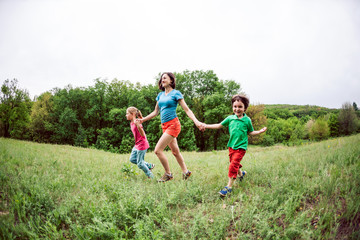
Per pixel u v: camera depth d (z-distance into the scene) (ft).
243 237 6.51
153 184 11.21
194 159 23.48
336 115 176.96
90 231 6.68
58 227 7.50
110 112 109.09
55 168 14.56
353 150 15.01
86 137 116.57
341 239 6.14
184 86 116.67
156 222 7.97
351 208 7.00
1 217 7.15
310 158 14.82
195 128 112.88
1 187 9.45
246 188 10.27
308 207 8.06
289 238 6.34
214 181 11.76
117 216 7.64
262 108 113.91
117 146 111.86
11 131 124.47
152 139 96.02
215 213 8.16
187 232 7.22
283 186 9.43
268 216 7.43
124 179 12.44
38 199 8.54
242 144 10.28
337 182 9.20
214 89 113.50
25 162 15.01
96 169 15.08
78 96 128.47
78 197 8.86
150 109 105.09
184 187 10.47
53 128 124.98
